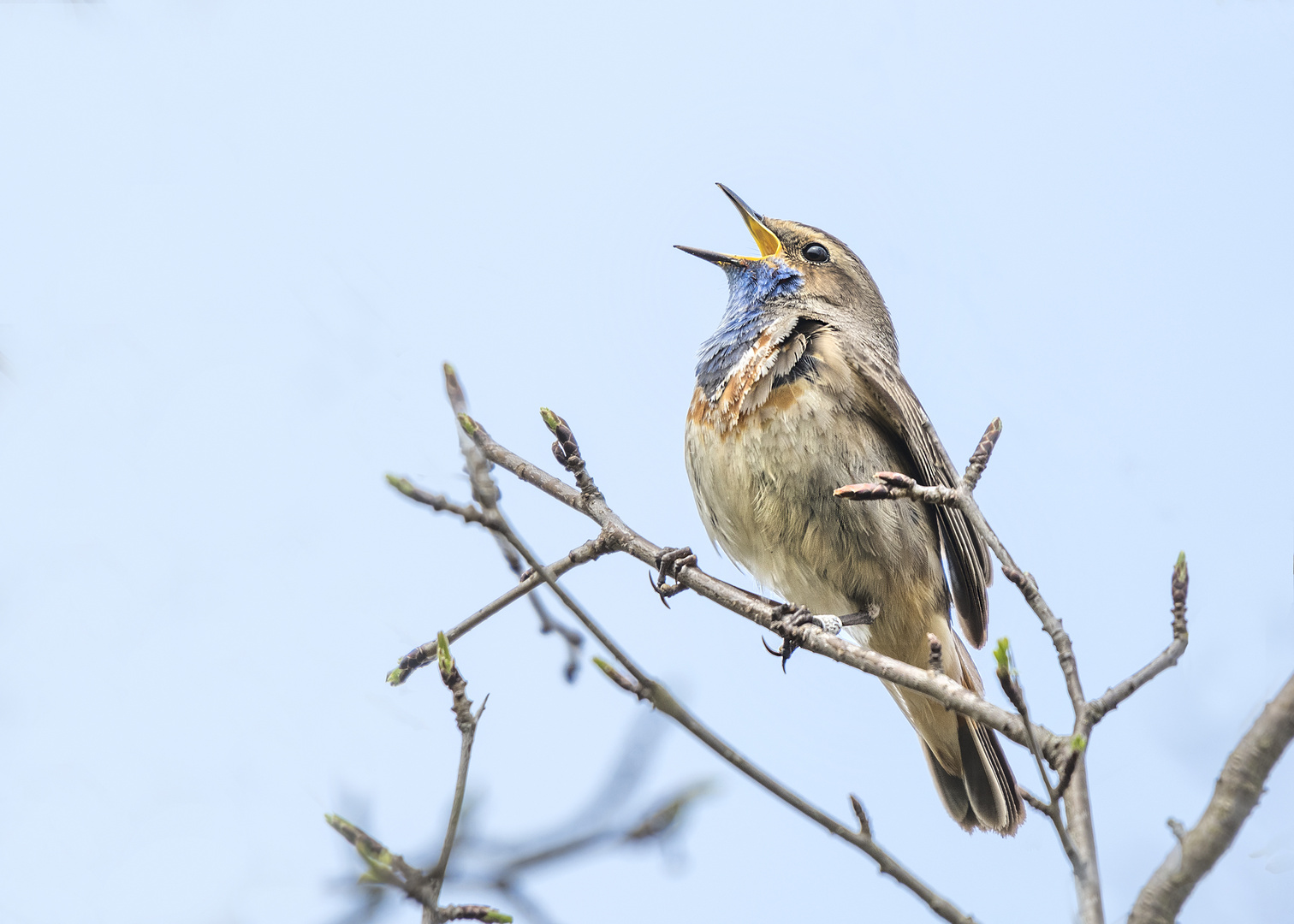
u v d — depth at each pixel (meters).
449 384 6.97
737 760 6.02
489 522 6.52
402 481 6.47
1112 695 6.39
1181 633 6.71
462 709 6.14
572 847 5.59
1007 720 6.63
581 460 9.16
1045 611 6.75
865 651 7.64
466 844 5.60
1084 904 5.56
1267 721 5.57
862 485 7.45
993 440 7.63
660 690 6.14
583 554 9.12
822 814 5.98
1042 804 5.76
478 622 8.73
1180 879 5.53
